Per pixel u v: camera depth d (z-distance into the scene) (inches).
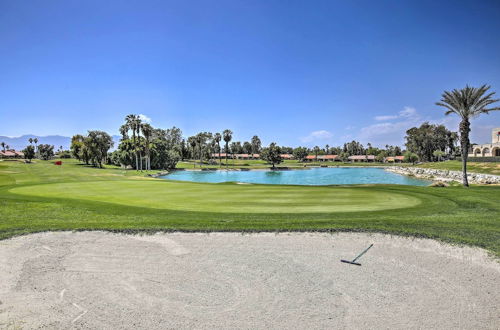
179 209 602.5
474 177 2183.8
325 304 253.4
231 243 399.9
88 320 231.8
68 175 1802.4
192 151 6638.8
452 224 464.8
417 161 5319.9
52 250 378.0
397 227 446.6
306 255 361.1
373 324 225.9
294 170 4589.1
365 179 2864.2
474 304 252.7
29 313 241.0
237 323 227.1
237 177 3176.7
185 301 258.7
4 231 442.6
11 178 1481.3
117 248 385.1
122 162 4035.4
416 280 297.0
